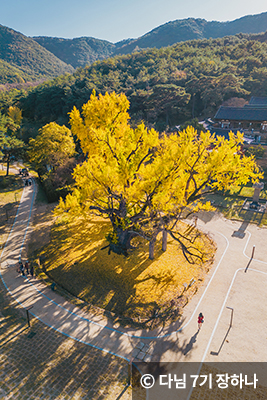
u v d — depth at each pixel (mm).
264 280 24078
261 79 84812
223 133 59062
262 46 107125
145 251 28672
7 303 21547
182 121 83562
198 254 28016
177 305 21234
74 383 14938
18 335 18344
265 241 30312
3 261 27391
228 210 37812
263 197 40656
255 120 59594
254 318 19953
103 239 30969
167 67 106312
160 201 21141
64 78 132250
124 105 28922
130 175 20375
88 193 21859
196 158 23891
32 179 51969
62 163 44750
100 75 103750
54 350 17203
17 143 50250
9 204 40938
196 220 33719
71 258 27641
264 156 49281
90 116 29078
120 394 14430
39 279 24766
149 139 20828
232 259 27312
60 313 20562
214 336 18484
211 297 22234
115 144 22094
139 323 19688
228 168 22781
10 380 14945
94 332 18797
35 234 32719
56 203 41281
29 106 101000
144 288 23094
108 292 23000
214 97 81125
